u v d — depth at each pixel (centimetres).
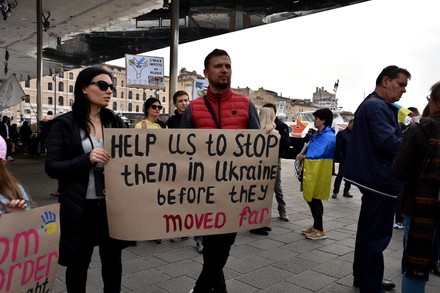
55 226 181
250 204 241
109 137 210
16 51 2105
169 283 320
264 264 373
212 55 237
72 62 2228
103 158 205
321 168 457
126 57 789
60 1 1299
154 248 420
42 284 177
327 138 460
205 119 241
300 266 369
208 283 246
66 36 1741
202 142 228
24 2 1340
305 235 479
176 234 225
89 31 1611
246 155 237
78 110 222
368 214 287
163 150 221
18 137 1844
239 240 460
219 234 240
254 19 1184
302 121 1862
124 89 8325
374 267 285
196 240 413
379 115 277
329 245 444
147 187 218
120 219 215
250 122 247
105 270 233
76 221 208
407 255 225
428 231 216
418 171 223
